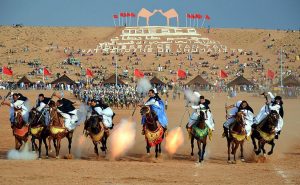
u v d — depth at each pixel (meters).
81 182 35.25
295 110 122.50
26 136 50.06
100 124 49.53
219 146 59.94
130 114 108.94
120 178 37.06
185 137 67.88
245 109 48.41
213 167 43.47
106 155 51.34
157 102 48.91
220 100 161.88
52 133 48.38
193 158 49.81
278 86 187.75
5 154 52.53
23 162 44.72
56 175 38.00
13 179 36.09
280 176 38.88
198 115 47.16
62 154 52.66
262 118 48.94
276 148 58.31
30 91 186.50
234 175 39.22
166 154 53.38
